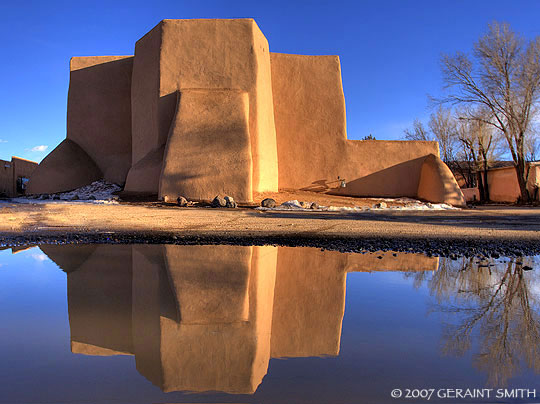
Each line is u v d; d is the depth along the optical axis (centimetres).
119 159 2164
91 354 177
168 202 1484
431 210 1602
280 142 2000
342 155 2012
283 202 1538
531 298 297
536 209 1859
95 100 2223
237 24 1753
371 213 1362
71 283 341
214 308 263
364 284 347
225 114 1648
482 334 210
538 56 2248
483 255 532
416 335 206
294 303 279
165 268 413
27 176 3362
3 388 139
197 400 128
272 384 143
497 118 2423
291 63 2009
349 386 142
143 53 1934
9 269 408
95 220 935
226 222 943
